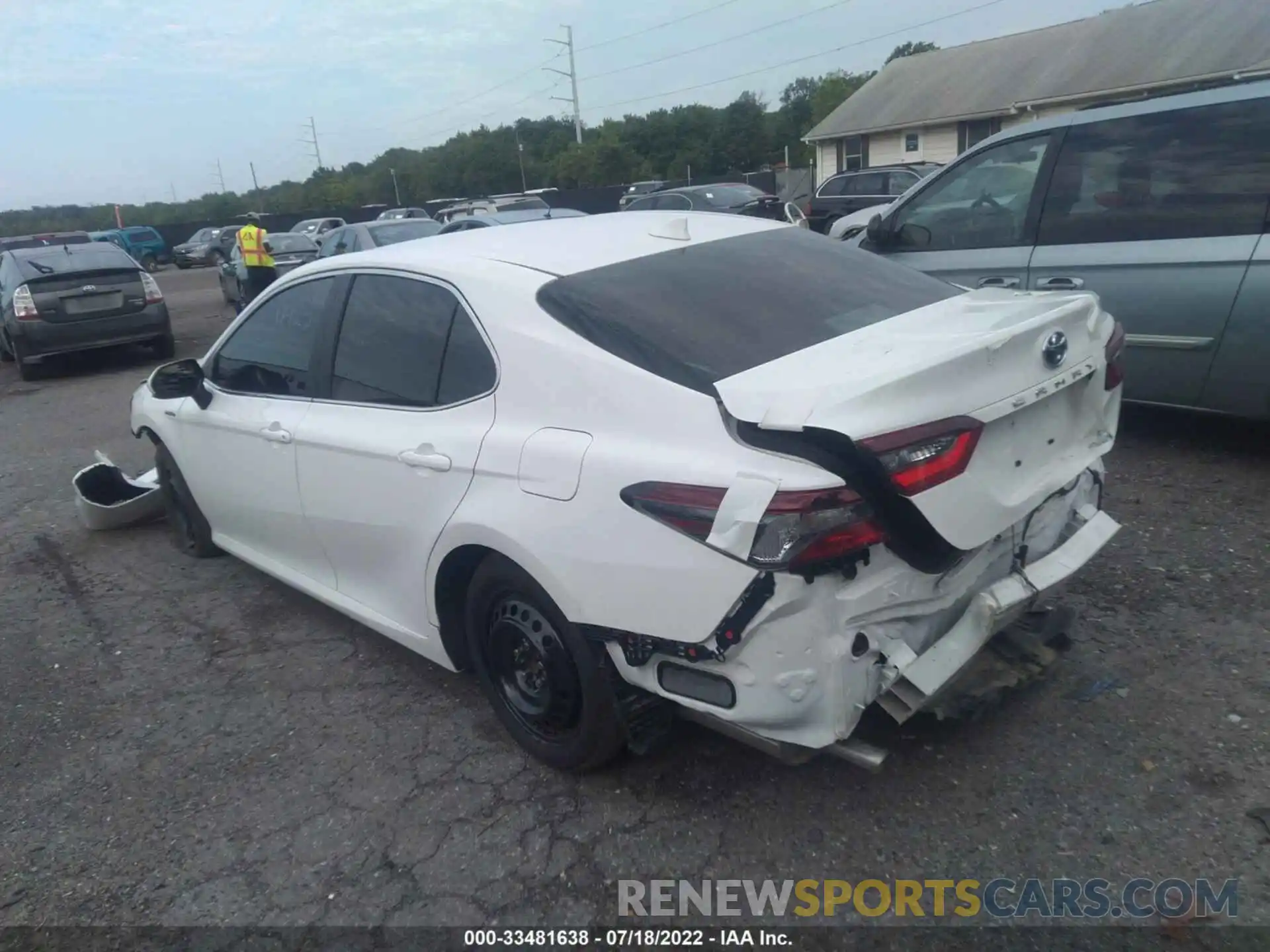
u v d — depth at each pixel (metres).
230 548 4.80
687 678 2.59
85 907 2.81
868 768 2.54
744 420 2.39
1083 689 3.34
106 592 5.05
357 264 3.73
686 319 2.88
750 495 2.31
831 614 2.36
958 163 6.08
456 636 3.43
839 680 2.40
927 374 2.36
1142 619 3.74
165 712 3.83
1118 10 32.28
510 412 2.96
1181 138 5.04
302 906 2.74
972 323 2.82
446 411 3.19
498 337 3.03
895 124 33.91
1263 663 3.39
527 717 3.19
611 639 2.71
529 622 3.01
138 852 3.03
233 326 4.39
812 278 3.30
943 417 2.36
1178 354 5.09
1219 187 4.89
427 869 2.83
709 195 20.48
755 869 2.71
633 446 2.61
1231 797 2.78
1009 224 5.79
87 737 3.70
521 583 2.94
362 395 3.58
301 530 3.99
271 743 3.54
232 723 3.70
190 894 2.83
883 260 3.67
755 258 3.39
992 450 2.55
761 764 3.12
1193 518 4.57
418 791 3.18
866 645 2.44
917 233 6.23
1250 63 26.55
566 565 2.71
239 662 4.18
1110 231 5.30
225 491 4.50
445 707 3.67
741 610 2.37
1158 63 28.69
